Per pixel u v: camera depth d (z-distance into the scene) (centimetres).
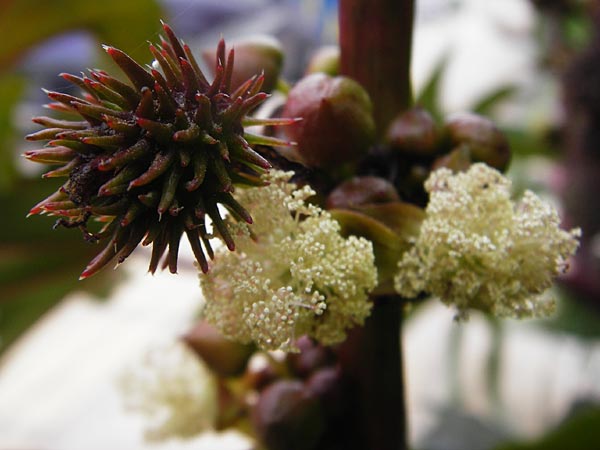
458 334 21
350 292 6
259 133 7
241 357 8
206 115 5
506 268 6
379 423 8
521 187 19
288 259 6
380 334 8
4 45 16
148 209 5
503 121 20
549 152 19
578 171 18
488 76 24
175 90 5
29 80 17
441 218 6
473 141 7
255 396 9
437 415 21
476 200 6
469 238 6
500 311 6
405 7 7
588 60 18
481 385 22
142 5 16
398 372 8
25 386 24
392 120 7
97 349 26
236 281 6
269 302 5
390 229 6
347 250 6
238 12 29
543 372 23
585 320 17
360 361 8
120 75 16
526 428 21
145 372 9
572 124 19
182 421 9
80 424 22
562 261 6
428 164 7
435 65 17
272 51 7
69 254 14
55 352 26
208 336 8
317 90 7
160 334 25
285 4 28
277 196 6
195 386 9
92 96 5
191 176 5
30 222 13
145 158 5
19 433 22
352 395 8
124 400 9
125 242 5
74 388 24
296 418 7
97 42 16
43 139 5
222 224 5
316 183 7
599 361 23
